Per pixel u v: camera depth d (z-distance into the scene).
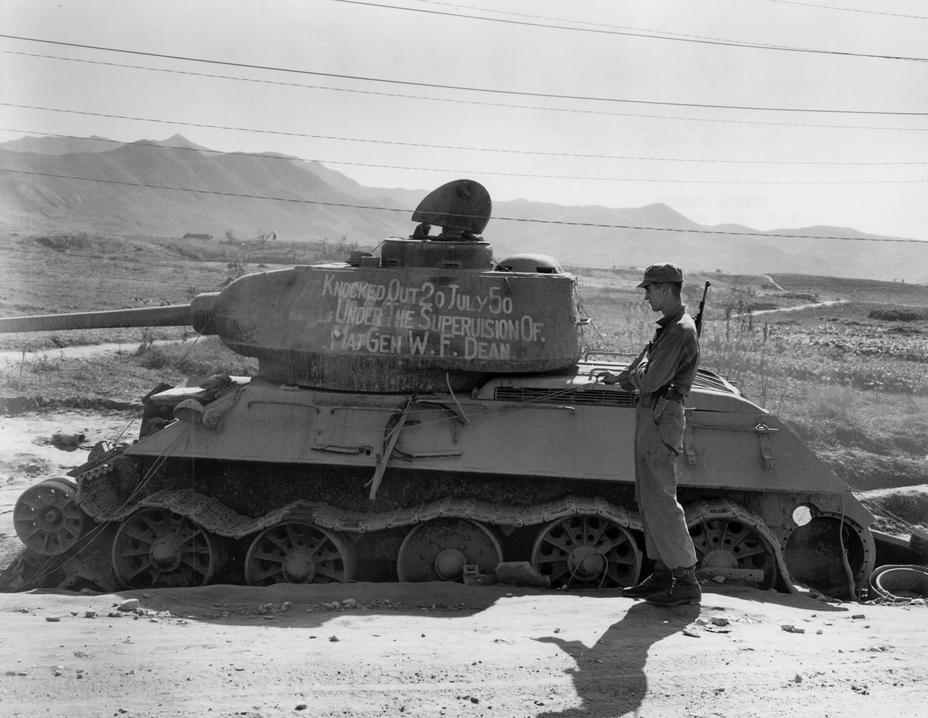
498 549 11.61
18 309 39.69
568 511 11.28
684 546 8.99
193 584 12.16
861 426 23.69
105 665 7.38
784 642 8.16
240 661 7.49
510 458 11.80
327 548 12.04
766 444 11.88
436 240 13.51
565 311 12.81
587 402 12.22
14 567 12.84
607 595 10.69
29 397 25.34
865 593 12.04
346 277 12.84
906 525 16.34
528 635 8.36
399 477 12.32
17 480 18.38
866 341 46.47
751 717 6.43
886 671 7.35
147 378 28.70
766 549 11.62
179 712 6.38
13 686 6.88
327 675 7.16
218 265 83.75
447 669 7.31
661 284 8.84
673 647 7.91
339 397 12.41
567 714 6.46
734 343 35.31
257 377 13.84
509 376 12.69
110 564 12.62
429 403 12.25
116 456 12.57
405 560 11.86
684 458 11.80
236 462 12.57
